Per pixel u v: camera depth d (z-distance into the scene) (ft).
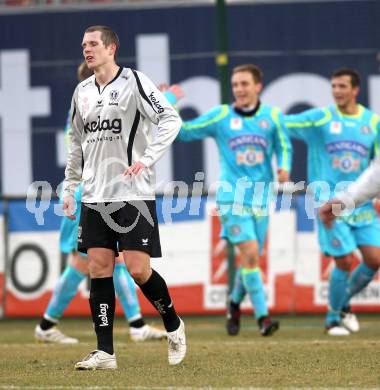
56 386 64.85
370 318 136.26
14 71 152.35
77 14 152.15
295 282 135.03
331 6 148.46
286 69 148.15
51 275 136.77
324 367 74.90
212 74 148.87
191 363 78.89
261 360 80.89
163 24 149.79
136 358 84.84
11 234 137.39
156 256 73.46
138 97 72.74
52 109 151.64
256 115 111.45
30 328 130.82
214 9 149.18
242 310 138.41
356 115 111.45
